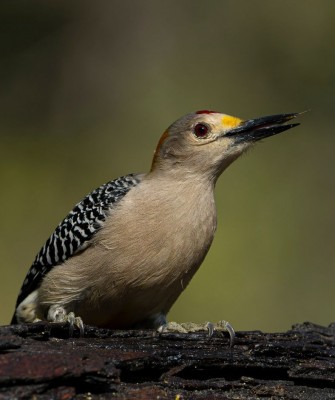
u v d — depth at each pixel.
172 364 7.12
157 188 8.77
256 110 17.22
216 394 7.11
